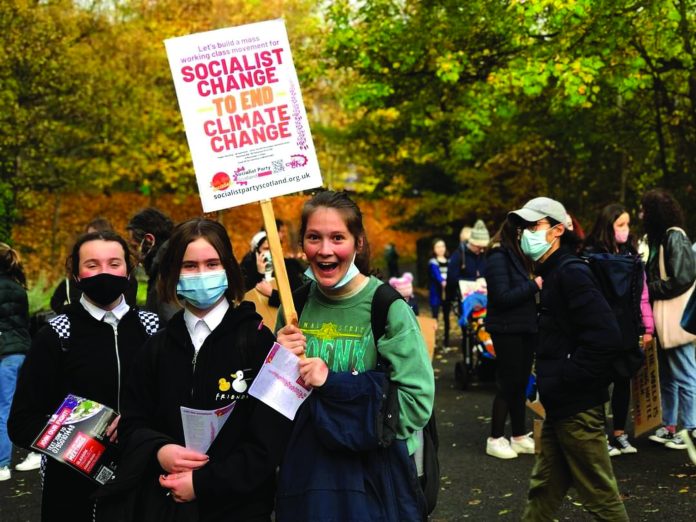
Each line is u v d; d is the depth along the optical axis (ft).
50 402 11.08
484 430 25.48
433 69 51.67
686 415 21.72
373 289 9.87
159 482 9.13
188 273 9.45
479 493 19.08
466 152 49.24
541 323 13.66
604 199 63.87
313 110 95.50
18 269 22.59
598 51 43.60
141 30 88.22
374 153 88.69
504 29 45.85
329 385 9.25
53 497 10.78
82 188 99.81
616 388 21.59
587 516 17.04
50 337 11.07
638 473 19.83
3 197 61.26
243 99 10.55
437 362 40.16
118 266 11.49
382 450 9.42
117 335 11.25
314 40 60.64
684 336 21.12
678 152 54.03
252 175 10.50
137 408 9.59
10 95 67.72
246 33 10.59
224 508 9.13
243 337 9.46
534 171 71.46
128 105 79.77
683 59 46.68
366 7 51.16
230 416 9.27
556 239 14.07
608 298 13.92
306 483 9.25
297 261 21.09
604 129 55.57
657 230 21.68
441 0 49.14
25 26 70.38
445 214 82.94
